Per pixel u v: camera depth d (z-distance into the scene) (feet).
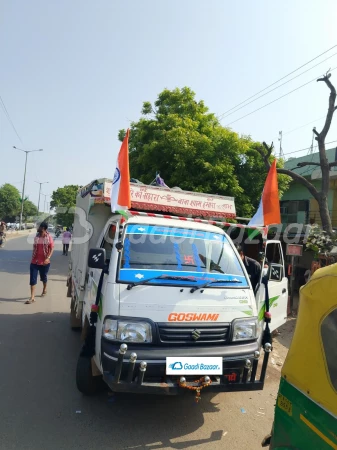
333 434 6.09
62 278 44.19
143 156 43.96
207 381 11.23
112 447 10.96
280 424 7.44
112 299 11.97
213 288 13.00
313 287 7.15
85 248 17.67
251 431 12.28
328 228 31.86
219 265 14.21
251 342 12.67
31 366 16.84
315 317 6.95
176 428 12.21
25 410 12.87
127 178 13.75
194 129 44.11
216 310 12.39
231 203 19.39
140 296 12.05
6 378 15.40
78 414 12.75
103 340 11.65
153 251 13.80
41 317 25.64
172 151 41.47
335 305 6.53
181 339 11.69
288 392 7.31
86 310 15.80
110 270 12.78
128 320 11.48
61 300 31.35
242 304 13.05
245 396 14.96
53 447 10.81
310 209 51.55
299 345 7.23
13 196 249.14
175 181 40.55
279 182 44.16
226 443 11.50
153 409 13.38
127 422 12.39
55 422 12.17
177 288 12.53
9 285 37.24
